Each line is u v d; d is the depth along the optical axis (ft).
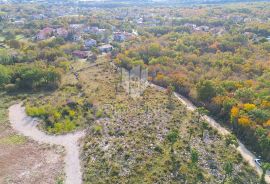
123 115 392.47
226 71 498.28
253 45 639.35
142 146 325.83
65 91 467.52
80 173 294.46
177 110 412.77
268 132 338.54
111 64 588.50
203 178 286.05
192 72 503.61
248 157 327.06
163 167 295.89
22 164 308.40
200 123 382.83
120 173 287.89
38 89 478.18
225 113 396.98
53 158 317.22
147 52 606.96
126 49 637.30
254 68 508.53
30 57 566.77
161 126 368.07
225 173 295.07
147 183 276.21
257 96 409.08
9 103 432.25
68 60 592.19
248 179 292.40
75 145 340.18
